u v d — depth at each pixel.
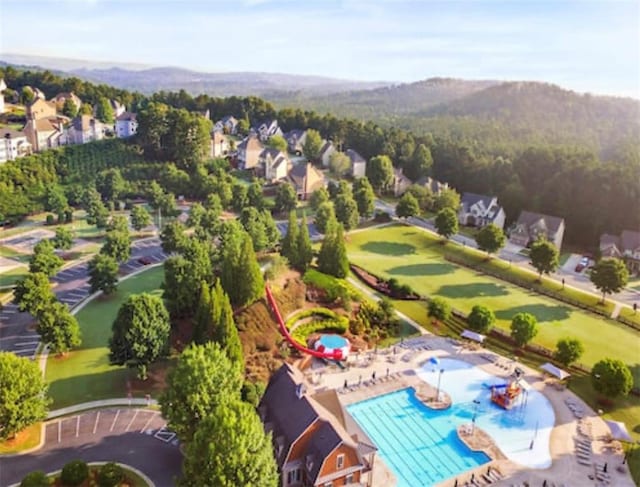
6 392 49.22
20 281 75.94
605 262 97.56
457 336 83.75
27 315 82.00
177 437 55.00
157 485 47.88
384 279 103.69
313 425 47.81
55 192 134.12
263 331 74.88
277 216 145.38
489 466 53.88
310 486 46.97
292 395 52.00
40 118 178.00
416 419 62.09
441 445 57.69
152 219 137.88
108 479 46.06
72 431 55.41
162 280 98.06
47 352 70.88
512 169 174.12
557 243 138.62
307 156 199.75
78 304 86.38
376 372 71.56
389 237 132.62
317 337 78.94
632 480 52.91
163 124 169.25
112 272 87.88
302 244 96.25
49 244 100.31
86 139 177.12
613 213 141.38
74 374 66.12
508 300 98.00
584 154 166.00
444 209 128.75
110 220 126.56
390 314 86.00
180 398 48.81
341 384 68.06
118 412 59.25
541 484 51.78
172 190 154.62
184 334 75.00
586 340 83.38
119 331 62.38
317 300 88.00
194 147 167.50
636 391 68.94
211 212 121.62
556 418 63.16
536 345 80.19
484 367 74.25
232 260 78.06
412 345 80.00
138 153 170.00
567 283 108.94
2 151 149.62
